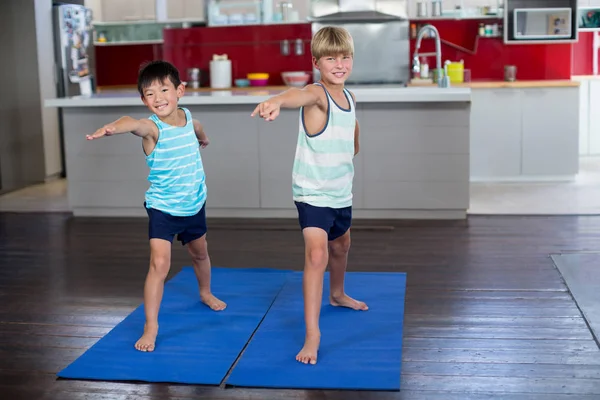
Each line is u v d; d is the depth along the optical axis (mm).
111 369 2576
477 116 6621
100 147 5320
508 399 2318
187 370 2555
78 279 3787
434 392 2373
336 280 3143
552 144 6578
